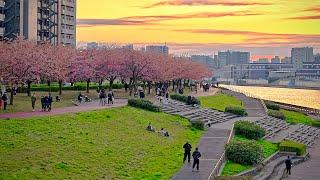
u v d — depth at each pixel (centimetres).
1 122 6356
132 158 6291
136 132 7856
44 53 10725
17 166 5119
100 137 6912
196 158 5906
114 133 7381
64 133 6606
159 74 15088
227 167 6612
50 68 10481
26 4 17150
